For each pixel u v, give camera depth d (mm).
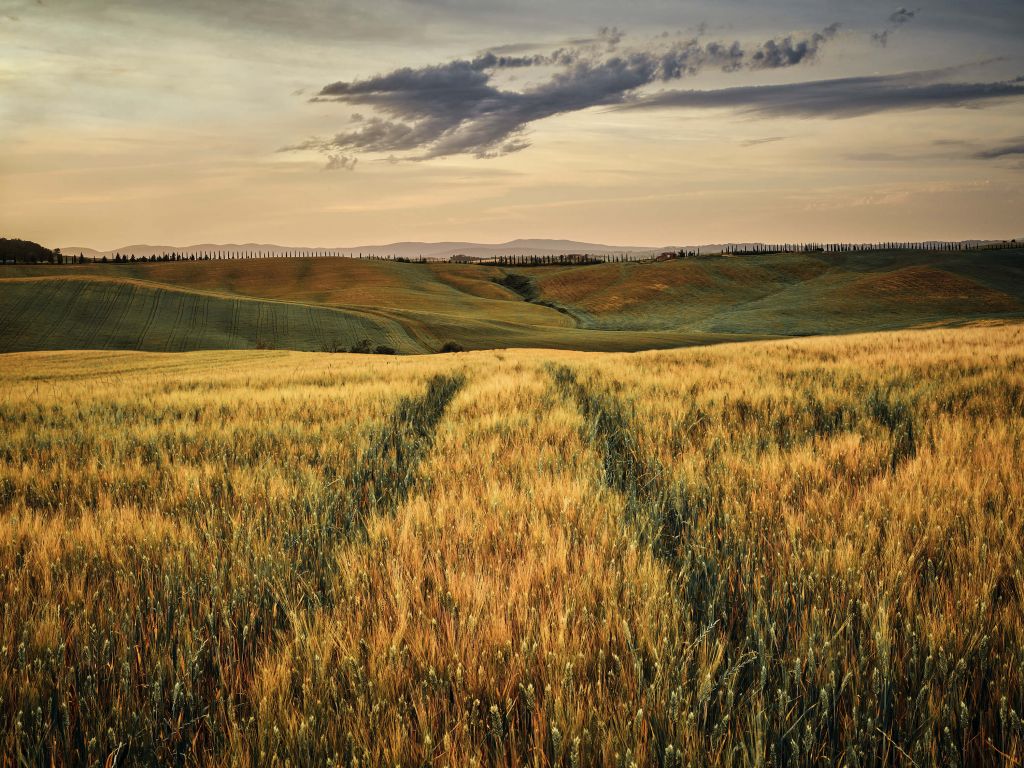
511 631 2371
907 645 2197
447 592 2680
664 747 1835
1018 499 3479
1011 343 16766
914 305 143125
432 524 3709
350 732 1846
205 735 2080
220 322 98250
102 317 94250
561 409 8695
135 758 1954
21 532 3693
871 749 1831
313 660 2209
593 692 2057
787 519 3424
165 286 112562
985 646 2154
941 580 2670
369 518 4094
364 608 2631
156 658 2332
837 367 12242
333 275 182875
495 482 4609
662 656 2123
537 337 106500
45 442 7594
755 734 1777
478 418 8305
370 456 6219
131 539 3525
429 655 2258
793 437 6207
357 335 98750
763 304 158500
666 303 168625
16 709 2145
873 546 2973
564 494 4215
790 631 2402
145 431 7879
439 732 1944
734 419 7383
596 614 2557
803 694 2008
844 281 174750
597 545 3271
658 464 5250
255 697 2084
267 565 3076
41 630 2445
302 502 4309
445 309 148375
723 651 2215
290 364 35281
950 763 1739
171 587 2887
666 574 2848
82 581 2951
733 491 4211
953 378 9836
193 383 16922
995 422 6004
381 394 11578
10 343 83125
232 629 2635
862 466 4582
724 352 18875
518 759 1751
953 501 3508
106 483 5176
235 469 5395
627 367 15141
